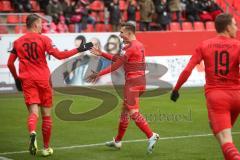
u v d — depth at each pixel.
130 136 19.23
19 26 38.81
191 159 15.39
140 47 15.78
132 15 42.06
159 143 17.92
